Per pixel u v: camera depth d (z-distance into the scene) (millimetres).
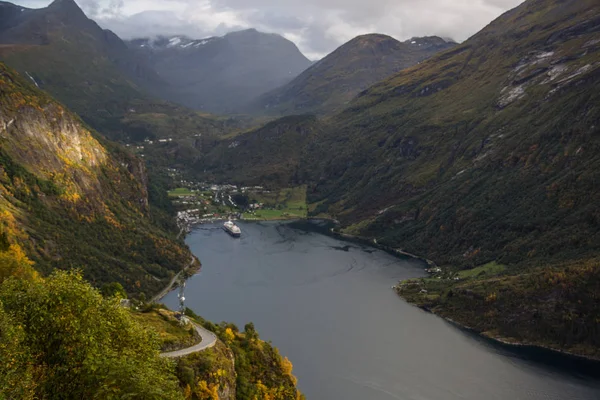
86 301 63406
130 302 130750
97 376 54312
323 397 145125
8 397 48688
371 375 158625
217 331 106062
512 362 172875
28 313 60844
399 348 179500
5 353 52062
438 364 168625
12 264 104125
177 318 99312
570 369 168750
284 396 102875
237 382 93562
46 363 57406
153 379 55531
